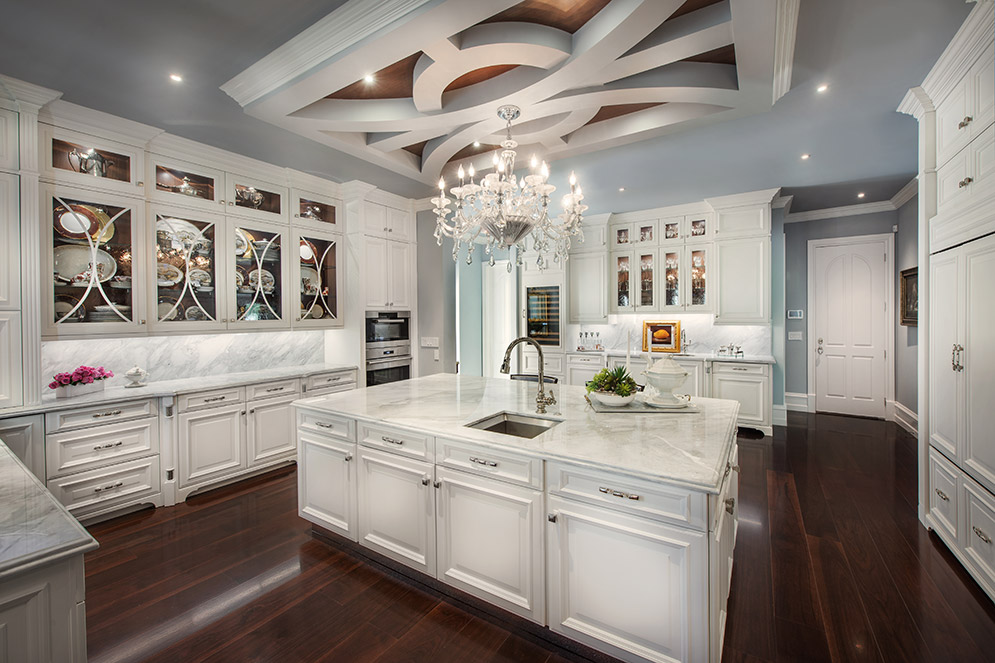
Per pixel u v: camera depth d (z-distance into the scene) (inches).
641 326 225.6
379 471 88.9
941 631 71.0
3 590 36.6
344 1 71.2
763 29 71.9
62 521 44.4
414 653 67.5
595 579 63.6
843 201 203.0
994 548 77.0
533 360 241.0
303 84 87.9
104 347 124.3
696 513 55.9
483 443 73.3
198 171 129.7
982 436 81.0
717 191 180.7
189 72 90.7
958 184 89.1
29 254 99.1
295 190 155.6
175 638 70.4
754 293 185.0
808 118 111.6
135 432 114.7
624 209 212.7
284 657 66.7
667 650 58.3
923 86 95.9
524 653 67.5
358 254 169.0
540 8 74.9
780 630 71.7
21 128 97.3
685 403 92.1
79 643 40.8
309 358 174.7
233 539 102.1
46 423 100.4
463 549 77.1
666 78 93.3
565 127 115.0
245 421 136.6
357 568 90.7
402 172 151.3
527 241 241.1
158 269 123.2
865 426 197.2
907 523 108.0
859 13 72.5
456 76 88.7
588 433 75.4
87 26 75.4
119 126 111.7
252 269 145.5
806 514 113.4
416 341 194.2
